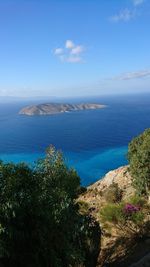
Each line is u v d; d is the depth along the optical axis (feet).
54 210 52.75
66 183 70.64
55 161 71.82
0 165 53.21
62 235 52.06
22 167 57.00
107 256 78.69
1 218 45.62
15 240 48.34
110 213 95.61
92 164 555.28
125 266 69.92
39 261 50.19
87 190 150.51
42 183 62.18
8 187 49.85
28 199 51.08
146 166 118.11
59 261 50.31
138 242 81.41
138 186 120.67
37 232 50.11
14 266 48.49
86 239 62.64
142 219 91.61
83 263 59.11
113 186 139.03
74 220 57.77
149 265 65.51
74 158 620.49
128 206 95.09
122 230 91.76
